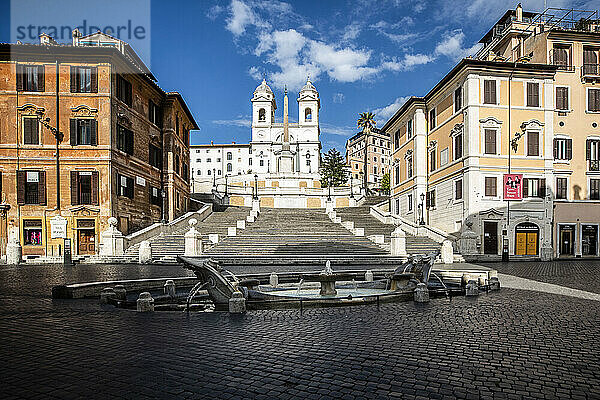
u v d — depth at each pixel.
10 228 32.34
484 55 46.22
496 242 34.41
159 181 43.03
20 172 32.66
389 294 12.33
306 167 107.75
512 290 14.78
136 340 7.65
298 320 9.52
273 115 118.75
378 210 46.22
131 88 37.31
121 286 12.72
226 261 25.75
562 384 5.50
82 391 5.20
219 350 7.02
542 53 38.31
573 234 36.47
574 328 8.69
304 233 35.62
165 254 29.17
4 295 13.07
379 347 7.21
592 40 38.25
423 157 43.50
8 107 32.81
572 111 37.56
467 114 35.03
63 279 17.56
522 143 35.38
